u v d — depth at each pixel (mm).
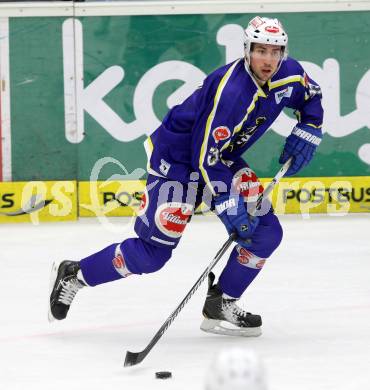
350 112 19906
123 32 19578
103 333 11195
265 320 11766
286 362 9812
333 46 19797
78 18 19562
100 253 10945
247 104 10086
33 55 19594
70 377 9352
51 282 11273
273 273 14578
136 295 13234
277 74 10375
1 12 19438
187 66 19703
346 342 10617
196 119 10180
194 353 10234
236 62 10219
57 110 19734
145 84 19703
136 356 9664
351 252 16109
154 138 10859
